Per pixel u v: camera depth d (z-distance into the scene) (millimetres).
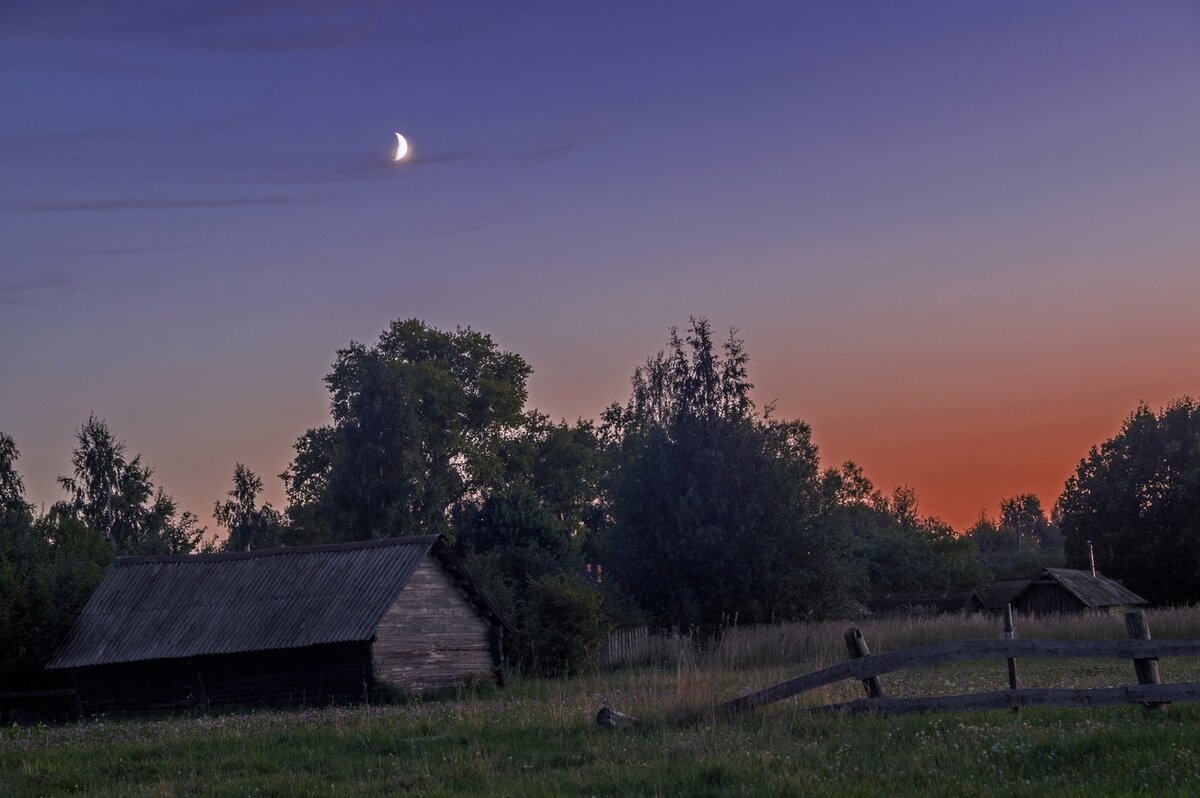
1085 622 43656
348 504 72062
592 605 42094
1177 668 27594
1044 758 12242
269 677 35281
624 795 11961
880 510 153875
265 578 37844
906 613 69812
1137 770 11398
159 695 35781
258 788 13852
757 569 61188
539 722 18141
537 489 93688
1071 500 90500
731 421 66125
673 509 63125
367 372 73812
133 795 13906
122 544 80188
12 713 36000
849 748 13594
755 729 15477
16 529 62562
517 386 91062
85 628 37062
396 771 14648
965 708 15094
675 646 42781
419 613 36625
